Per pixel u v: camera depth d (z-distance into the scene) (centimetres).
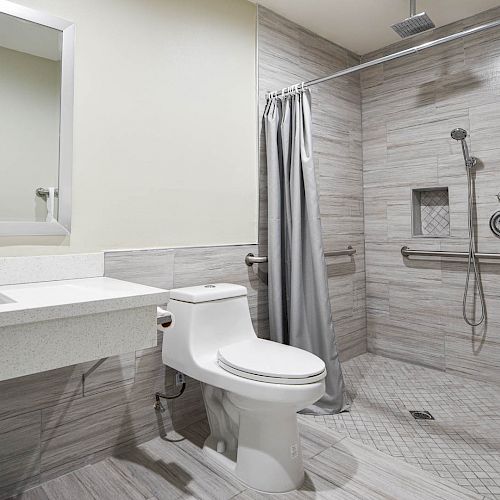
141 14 196
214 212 226
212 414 190
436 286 285
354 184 317
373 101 318
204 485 163
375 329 322
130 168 192
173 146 208
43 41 166
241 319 204
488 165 257
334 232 298
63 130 169
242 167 241
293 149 235
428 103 286
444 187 278
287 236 242
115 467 175
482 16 260
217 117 228
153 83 200
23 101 161
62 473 169
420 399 241
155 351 200
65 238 173
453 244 275
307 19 270
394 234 306
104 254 182
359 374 282
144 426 196
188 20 215
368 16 266
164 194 205
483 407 229
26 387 160
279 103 248
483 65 259
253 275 244
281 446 160
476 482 162
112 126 186
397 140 303
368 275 325
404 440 195
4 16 157
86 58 177
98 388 180
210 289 196
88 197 178
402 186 301
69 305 112
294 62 273
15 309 104
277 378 151
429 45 192
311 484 162
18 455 159
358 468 173
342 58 310
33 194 163
